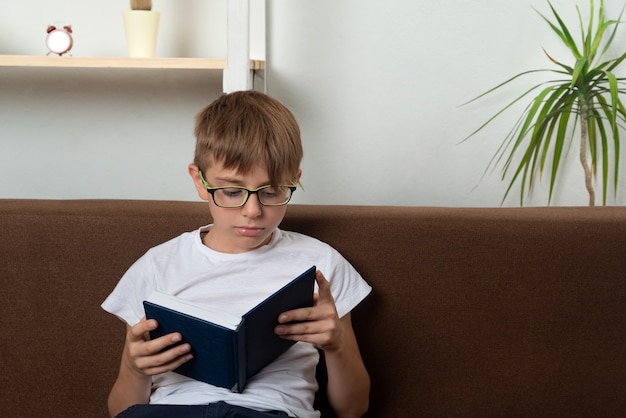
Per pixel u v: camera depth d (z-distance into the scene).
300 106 2.18
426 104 2.18
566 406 1.40
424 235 1.38
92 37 2.11
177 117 2.18
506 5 2.13
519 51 2.15
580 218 1.39
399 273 1.39
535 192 2.24
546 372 1.39
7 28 2.10
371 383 1.40
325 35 2.14
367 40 2.14
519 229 1.38
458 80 2.17
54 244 1.39
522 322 1.38
